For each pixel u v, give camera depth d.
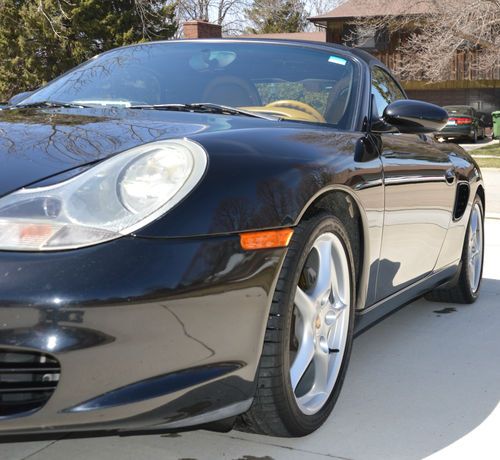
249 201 2.04
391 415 2.65
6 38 27.64
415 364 3.23
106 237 1.84
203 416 1.99
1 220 1.85
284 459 2.28
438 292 4.31
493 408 2.75
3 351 1.80
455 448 2.40
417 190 3.15
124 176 1.97
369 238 2.70
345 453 2.33
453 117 25.02
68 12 26.80
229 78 3.14
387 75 3.67
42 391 1.85
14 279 1.76
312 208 2.31
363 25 28.17
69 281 1.77
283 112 2.94
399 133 3.28
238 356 2.02
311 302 2.38
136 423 1.88
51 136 2.25
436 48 20.19
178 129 2.32
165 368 1.89
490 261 5.68
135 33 27.53
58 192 1.93
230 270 1.95
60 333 1.76
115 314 1.79
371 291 2.86
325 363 2.50
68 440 2.41
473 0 18.86
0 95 27.98
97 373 1.81
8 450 2.34
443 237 3.63
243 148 2.19
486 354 3.41
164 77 3.21
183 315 1.88
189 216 1.92
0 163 2.06
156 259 1.84
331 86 3.09
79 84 3.28
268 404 2.21
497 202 9.41
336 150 2.53
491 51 20.39
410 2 22.91
